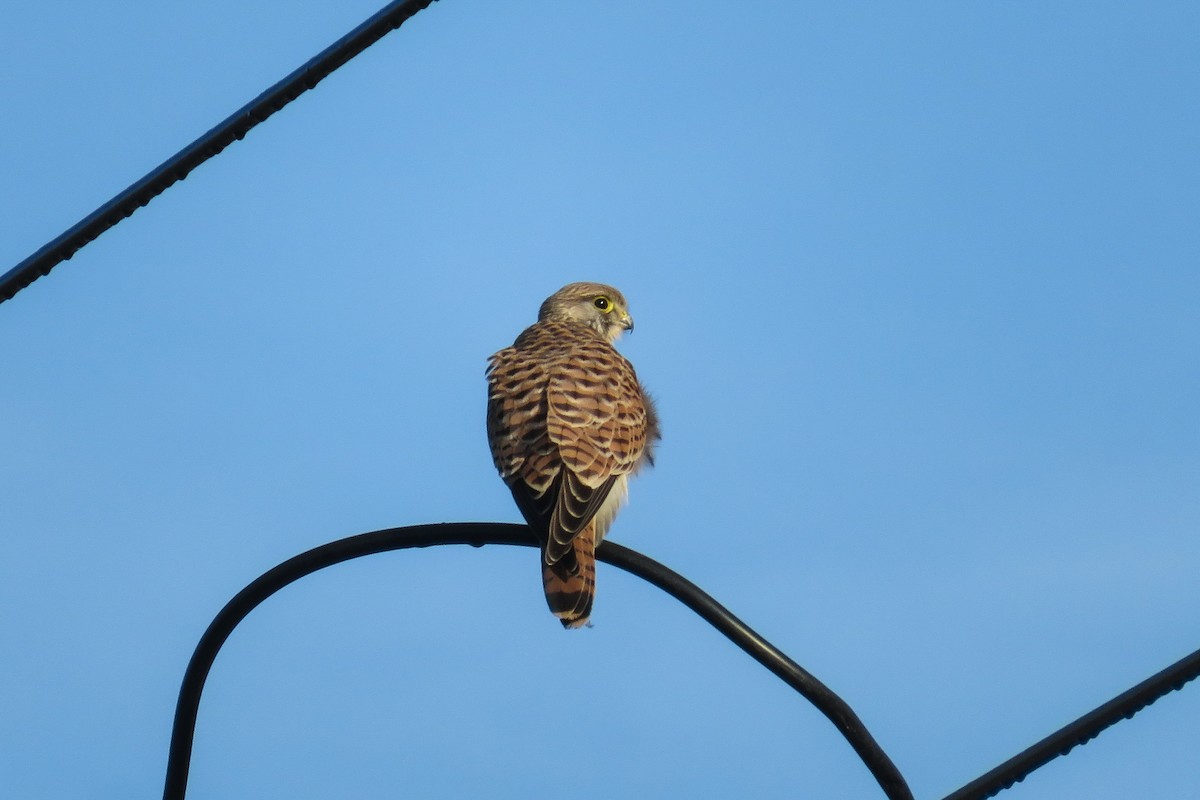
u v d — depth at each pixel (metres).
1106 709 9.93
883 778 8.99
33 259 10.53
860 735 8.99
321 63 10.14
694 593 9.38
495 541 10.73
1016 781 9.91
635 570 9.55
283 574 9.59
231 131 10.28
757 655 9.18
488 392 13.34
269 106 10.20
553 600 11.25
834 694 9.08
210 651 9.52
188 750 9.53
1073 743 9.90
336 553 9.80
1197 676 9.94
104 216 10.43
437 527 10.23
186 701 9.51
